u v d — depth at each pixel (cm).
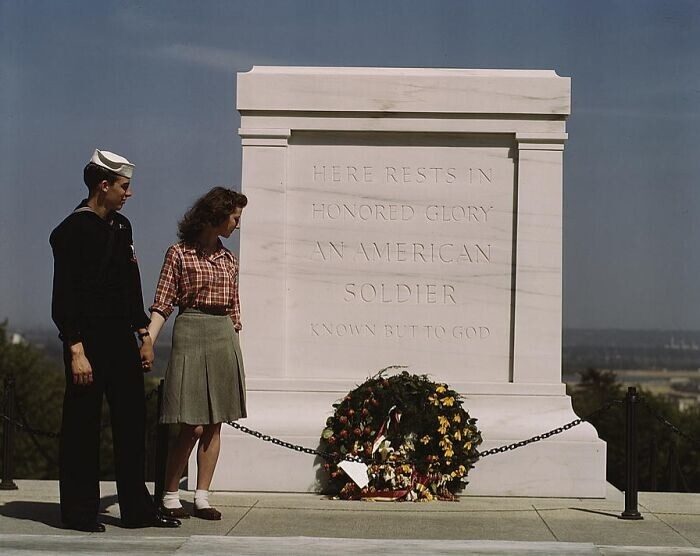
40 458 4288
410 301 1136
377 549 834
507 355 1133
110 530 893
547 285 1127
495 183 1136
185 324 917
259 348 1131
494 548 846
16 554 805
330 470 1074
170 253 922
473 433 1081
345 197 1140
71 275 865
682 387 13512
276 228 1134
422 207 1138
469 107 1122
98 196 885
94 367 877
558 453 1093
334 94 1127
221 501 1045
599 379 5372
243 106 1130
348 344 1135
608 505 1054
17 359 4450
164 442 984
